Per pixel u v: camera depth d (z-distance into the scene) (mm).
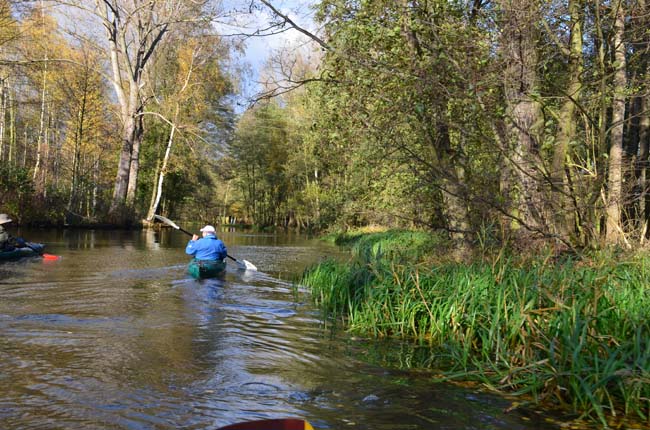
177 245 18234
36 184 24719
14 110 33062
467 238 8594
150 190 38156
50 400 3562
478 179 8289
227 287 8914
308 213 37750
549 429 3350
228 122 37688
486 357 4676
